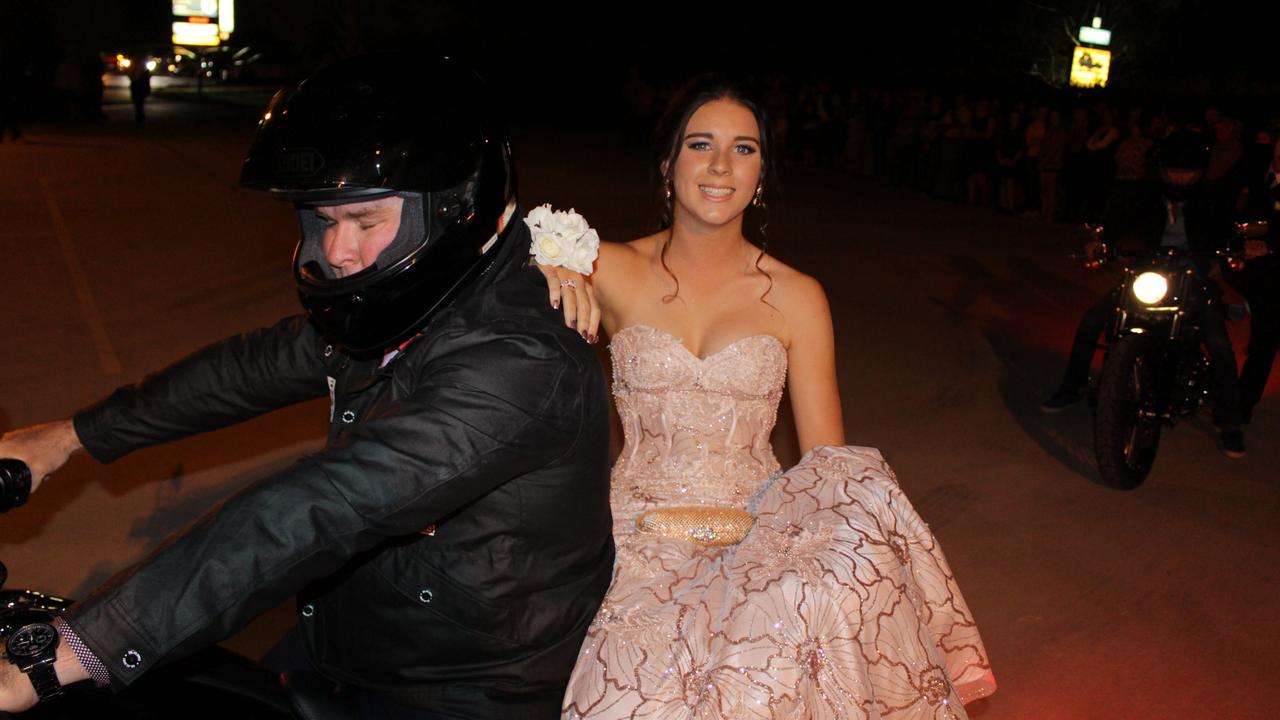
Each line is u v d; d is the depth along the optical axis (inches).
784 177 753.6
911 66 1201.4
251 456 198.2
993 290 399.5
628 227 514.6
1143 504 205.9
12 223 446.3
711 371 105.9
